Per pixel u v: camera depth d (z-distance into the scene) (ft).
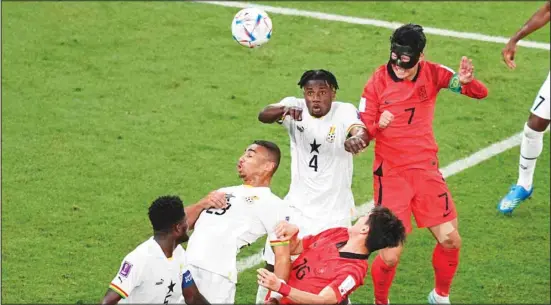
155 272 80.64
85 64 156.15
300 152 96.73
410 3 180.96
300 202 97.35
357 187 126.93
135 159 131.03
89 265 108.47
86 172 127.34
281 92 149.69
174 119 141.38
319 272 82.33
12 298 101.91
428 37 169.17
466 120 144.56
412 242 115.24
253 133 138.41
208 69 156.04
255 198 90.33
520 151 124.67
